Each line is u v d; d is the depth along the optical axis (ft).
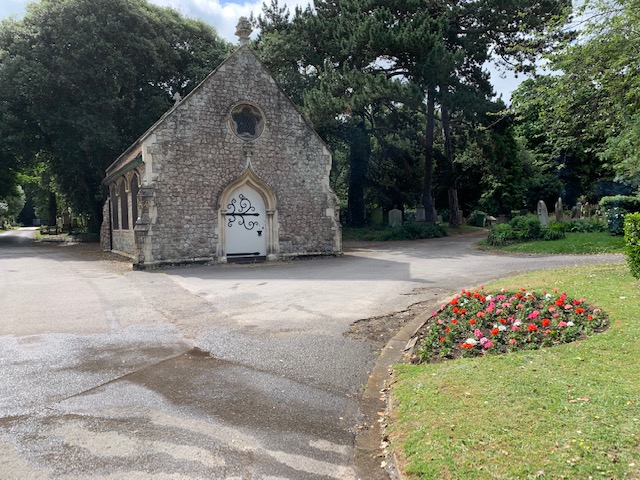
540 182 131.54
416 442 11.18
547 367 14.66
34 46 83.10
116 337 22.08
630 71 33.60
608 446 9.89
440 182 108.88
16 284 38.24
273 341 21.29
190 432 12.80
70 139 87.97
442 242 79.00
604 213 66.49
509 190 130.11
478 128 84.94
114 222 73.00
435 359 17.52
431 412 12.51
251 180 55.72
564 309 21.44
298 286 36.09
